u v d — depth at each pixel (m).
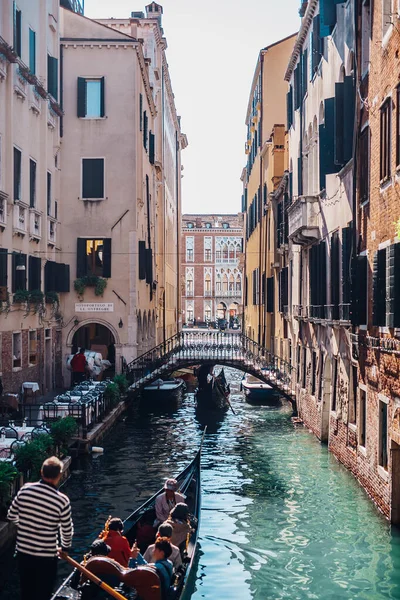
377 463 13.87
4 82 20.12
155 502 11.98
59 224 28.75
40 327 24.38
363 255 14.98
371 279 14.41
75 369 26.27
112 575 8.17
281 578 10.71
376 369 13.90
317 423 21.56
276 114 38.88
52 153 26.95
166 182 46.50
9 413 18.61
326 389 20.53
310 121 22.84
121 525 9.23
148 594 8.15
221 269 93.12
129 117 29.09
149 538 10.78
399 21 12.19
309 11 22.00
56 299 26.22
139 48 29.22
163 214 42.25
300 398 25.31
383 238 13.38
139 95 30.31
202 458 19.02
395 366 12.34
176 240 57.78
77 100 29.00
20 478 12.72
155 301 37.88
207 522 13.38
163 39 42.28
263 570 11.05
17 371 21.52
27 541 7.15
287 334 29.31
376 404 13.94
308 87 23.19
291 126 27.05
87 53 29.09
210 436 22.44
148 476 16.83
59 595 8.28
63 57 29.02
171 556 9.70
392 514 12.73
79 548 11.80
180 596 9.21
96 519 13.34
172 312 52.56
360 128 15.51
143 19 39.16
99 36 29.22
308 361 23.50
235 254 93.25
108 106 29.09
